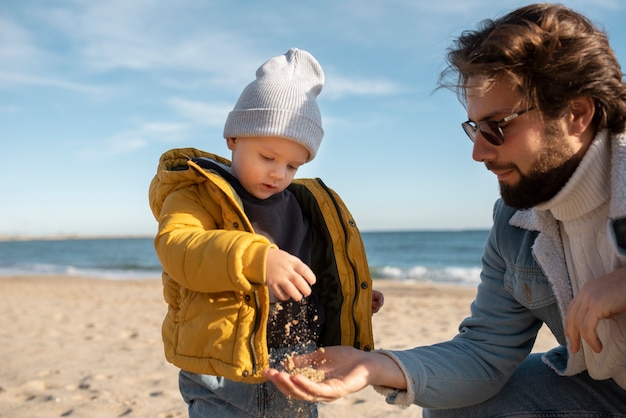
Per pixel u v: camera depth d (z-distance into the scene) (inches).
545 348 207.5
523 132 68.2
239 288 70.3
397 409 137.3
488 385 82.1
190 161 79.9
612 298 64.8
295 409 84.4
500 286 86.2
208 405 83.7
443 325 281.4
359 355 75.2
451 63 76.7
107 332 258.4
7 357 196.4
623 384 77.1
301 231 90.8
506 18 72.3
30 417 133.3
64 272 1056.2
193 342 76.9
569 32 66.7
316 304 90.0
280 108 84.4
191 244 72.9
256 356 74.3
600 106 67.9
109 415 135.0
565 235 74.7
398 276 833.5
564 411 81.7
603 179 69.1
